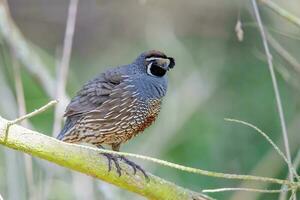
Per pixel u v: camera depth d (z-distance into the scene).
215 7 15.32
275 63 12.40
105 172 7.53
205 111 13.84
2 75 11.81
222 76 14.23
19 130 7.11
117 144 9.66
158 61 9.62
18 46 11.74
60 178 11.56
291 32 13.06
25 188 11.09
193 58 14.96
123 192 12.30
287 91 13.51
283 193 8.41
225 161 13.06
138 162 13.10
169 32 15.07
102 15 16.67
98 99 9.44
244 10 14.10
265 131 13.26
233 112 13.68
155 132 13.56
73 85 13.98
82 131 9.48
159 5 15.64
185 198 7.80
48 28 16.89
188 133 13.54
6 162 11.12
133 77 9.52
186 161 13.11
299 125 12.88
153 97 9.55
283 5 13.57
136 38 16.34
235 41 14.67
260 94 13.70
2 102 11.60
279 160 12.46
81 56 16.42
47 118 12.93
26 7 16.88
